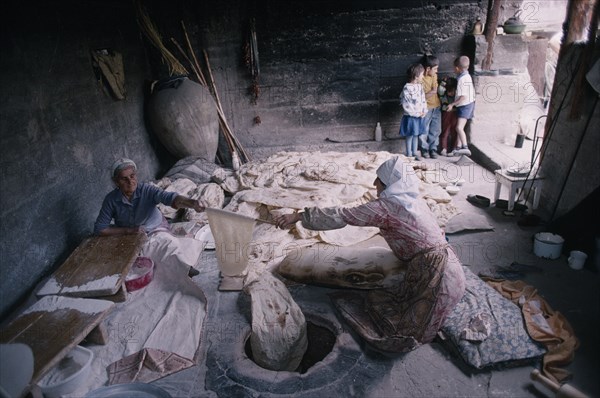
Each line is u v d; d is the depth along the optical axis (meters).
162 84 5.75
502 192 5.17
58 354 2.31
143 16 5.68
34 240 3.42
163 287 3.43
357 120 6.60
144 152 5.77
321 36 6.12
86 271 3.03
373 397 2.44
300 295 3.37
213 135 6.03
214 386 2.54
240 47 6.15
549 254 3.74
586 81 3.79
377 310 2.96
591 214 3.64
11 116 3.20
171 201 3.55
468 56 6.20
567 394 2.27
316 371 2.61
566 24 4.15
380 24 6.09
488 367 2.61
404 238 2.85
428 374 2.60
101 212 3.62
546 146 4.50
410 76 5.84
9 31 3.23
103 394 2.40
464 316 2.82
